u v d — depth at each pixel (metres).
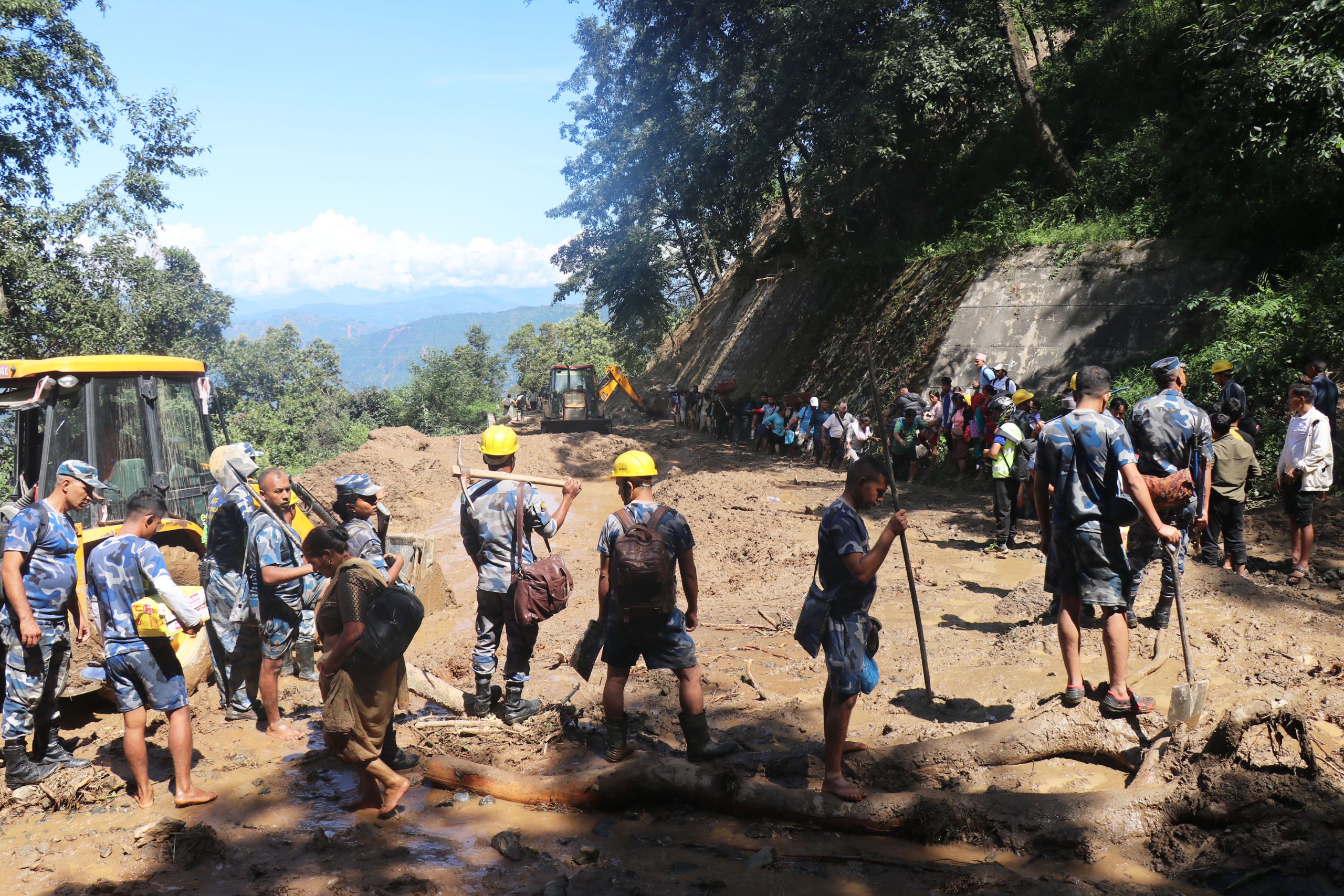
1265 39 14.30
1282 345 12.53
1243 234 15.84
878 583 9.22
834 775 4.40
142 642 4.86
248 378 62.69
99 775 5.11
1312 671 5.36
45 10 21.47
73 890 3.99
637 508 5.05
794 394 23.64
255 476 6.34
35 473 7.52
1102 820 3.99
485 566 5.68
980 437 15.69
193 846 4.28
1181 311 15.75
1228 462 7.91
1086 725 4.71
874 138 23.11
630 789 4.60
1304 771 4.15
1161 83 20.95
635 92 33.81
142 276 25.98
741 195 32.81
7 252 22.20
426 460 19.84
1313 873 3.52
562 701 6.10
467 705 6.06
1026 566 9.59
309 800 4.95
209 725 6.21
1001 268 19.78
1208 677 5.35
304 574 5.78
